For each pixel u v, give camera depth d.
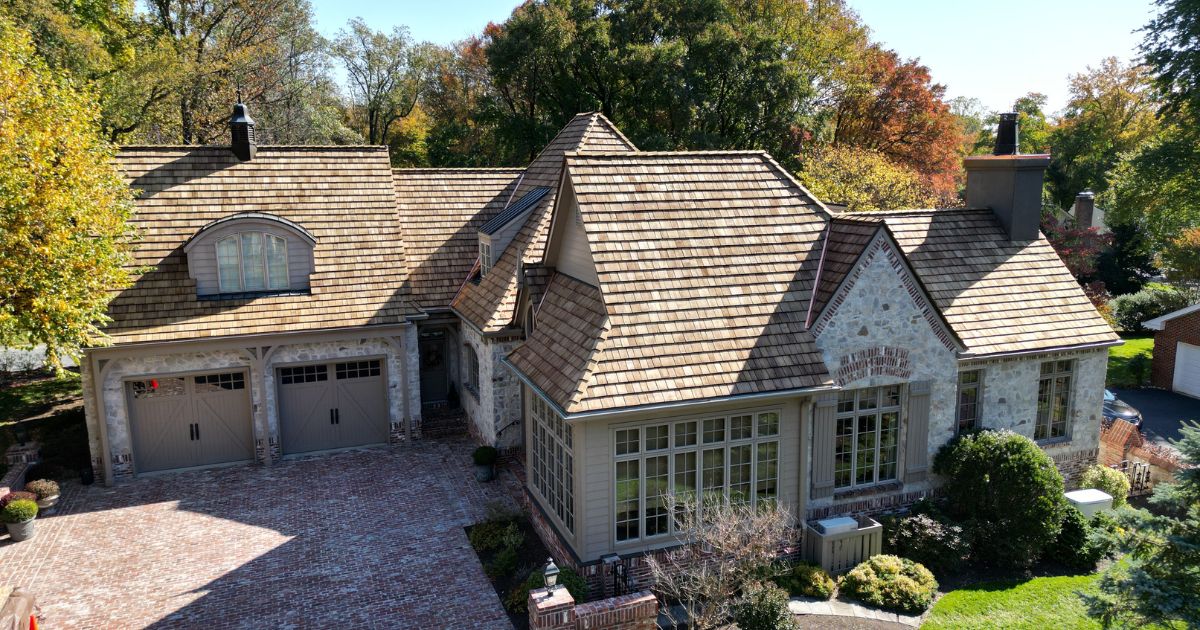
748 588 13.31
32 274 16.02
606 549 14.73
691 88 42.38
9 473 19.72
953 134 56.66
